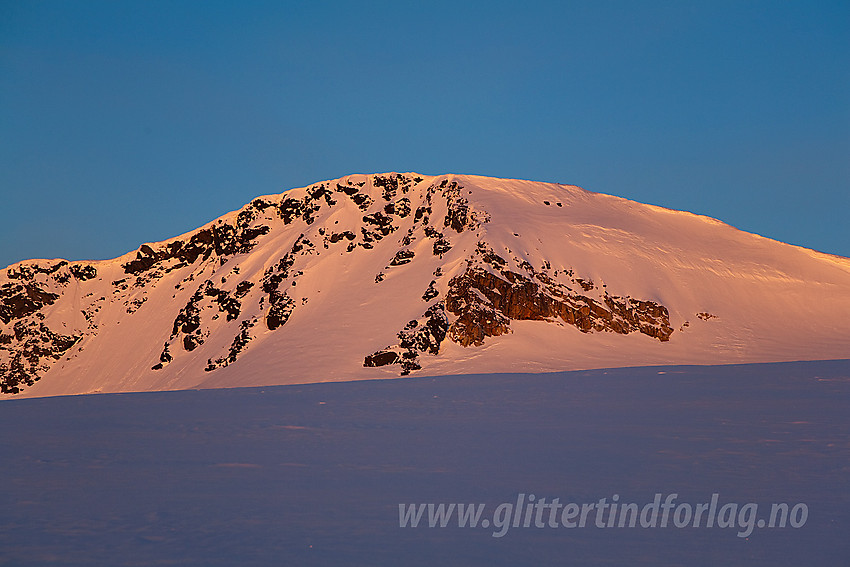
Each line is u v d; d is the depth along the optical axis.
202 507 59.81
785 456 78.75
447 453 84.50
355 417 122.88
